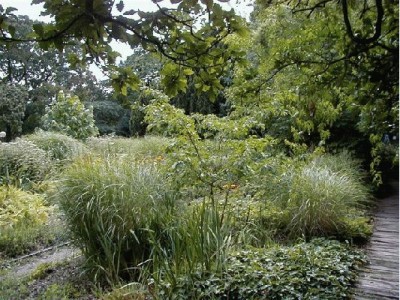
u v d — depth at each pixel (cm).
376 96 194
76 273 348
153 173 386
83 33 130
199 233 295
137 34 130
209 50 148
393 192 658
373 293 278
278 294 260
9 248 446
